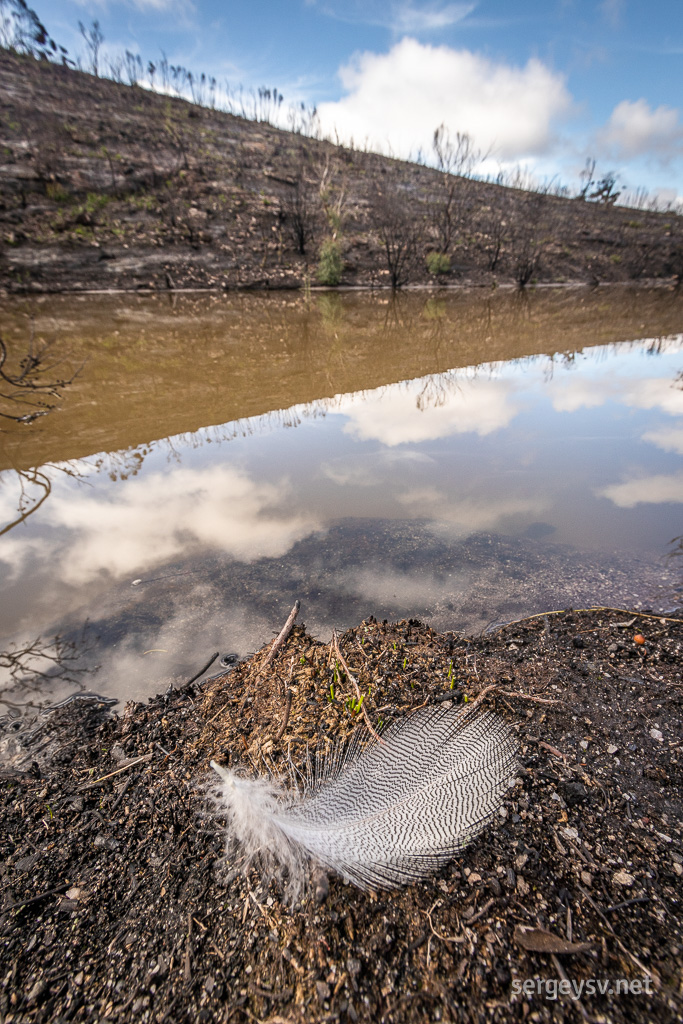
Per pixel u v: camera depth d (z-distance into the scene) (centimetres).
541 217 3800
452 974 160
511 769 224
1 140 2534
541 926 171
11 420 797
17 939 188
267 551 470
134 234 2277
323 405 907
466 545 477
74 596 412
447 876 184
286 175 3139
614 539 489
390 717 245
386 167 3931
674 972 160
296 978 164
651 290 2827
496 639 351
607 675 301
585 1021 149
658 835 203
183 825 222
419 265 2700
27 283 1933
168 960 176
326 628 370
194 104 4084
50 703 314
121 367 1084
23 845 224
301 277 2389
